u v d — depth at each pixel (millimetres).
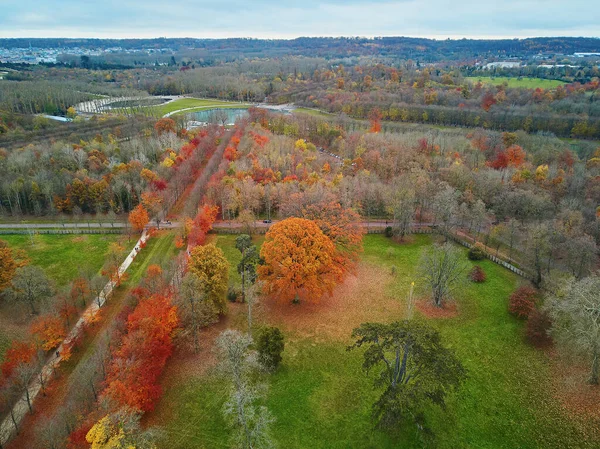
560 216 119188
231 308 91688
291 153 182750
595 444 61031
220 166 160625
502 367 75562
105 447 50781
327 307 92438
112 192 143875
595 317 68000
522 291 90562
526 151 182125
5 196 142000
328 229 105500
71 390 70562
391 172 167125
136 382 63938
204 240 122188
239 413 56250
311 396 69125
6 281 93500
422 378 55406
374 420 64000
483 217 124188
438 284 92000
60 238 126875
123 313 84188
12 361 71062
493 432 63062
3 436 63781
